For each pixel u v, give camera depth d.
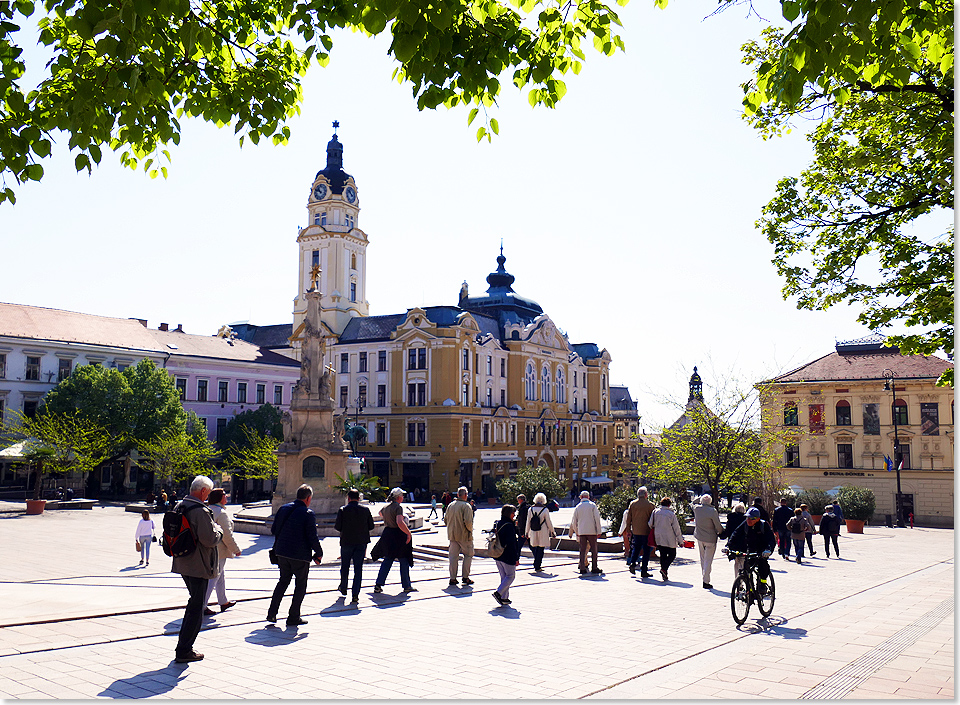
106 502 47.47
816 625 11.07
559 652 8.77
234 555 11.35
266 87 8.48
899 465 51.19
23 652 8.20
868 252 15.12
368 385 74.38
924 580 17.73
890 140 13.93
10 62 7.34
